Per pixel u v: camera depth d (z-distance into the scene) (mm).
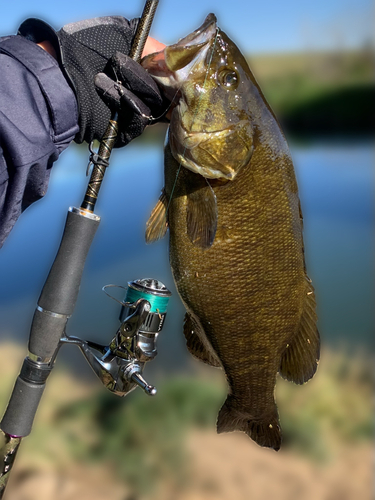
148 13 419
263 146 490
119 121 426
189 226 496
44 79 381
